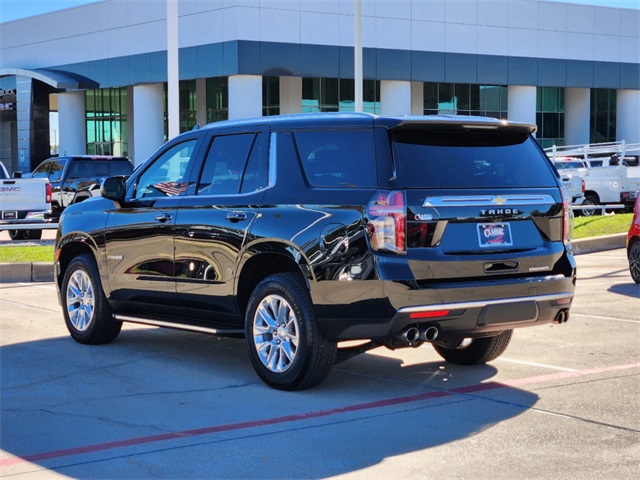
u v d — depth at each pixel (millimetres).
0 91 53406
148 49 45156
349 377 7242
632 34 52625
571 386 6902
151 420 5969
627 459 5105
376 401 6449
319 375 6582
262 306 6820
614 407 6262
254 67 40719
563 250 6848
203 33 41688
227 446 5383
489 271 6414
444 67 46156
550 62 49719
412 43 45125
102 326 8547
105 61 47625
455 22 46312
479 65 47250
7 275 14219
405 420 5941
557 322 6984
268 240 6715
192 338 9109
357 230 6223
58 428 5797
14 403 6445
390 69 44594
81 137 51156
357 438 5539
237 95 40750
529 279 6570
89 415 6105
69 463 5094
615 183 29844
